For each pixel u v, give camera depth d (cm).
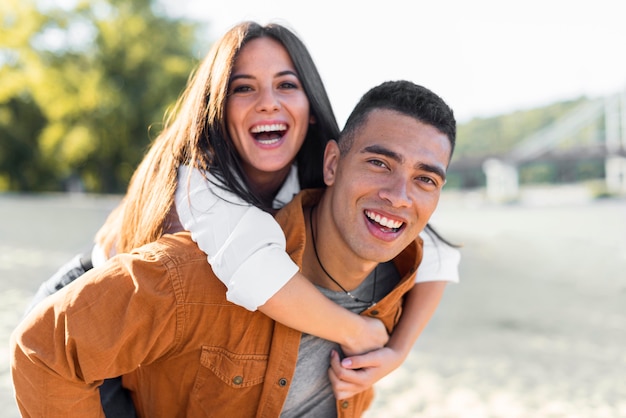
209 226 181
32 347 160
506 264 1416
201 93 218
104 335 157
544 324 830
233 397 177
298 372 188
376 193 175
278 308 172
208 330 172
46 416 163
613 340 751
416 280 226
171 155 212
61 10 3462
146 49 3512
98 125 3569
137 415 204
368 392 209
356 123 184
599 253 1608
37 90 3550
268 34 235
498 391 563
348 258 188
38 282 866
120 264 167
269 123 230
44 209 2466
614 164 5488
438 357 663
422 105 178
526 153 5606
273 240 179
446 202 4625
